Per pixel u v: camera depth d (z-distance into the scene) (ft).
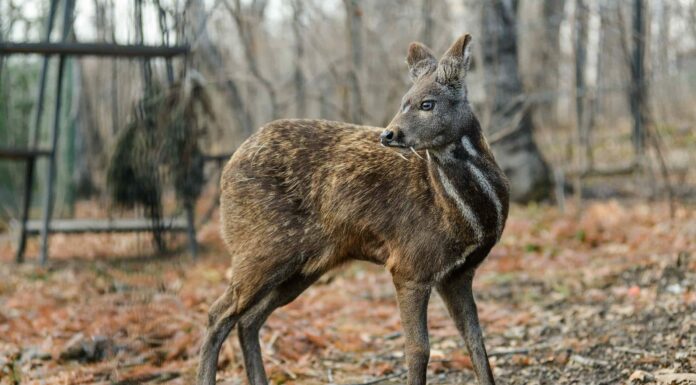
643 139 50.72
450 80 19.45
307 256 20.98
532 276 36.11
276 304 22.11
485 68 55.83
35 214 59.47
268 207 20.99
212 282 35.29
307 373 24.91
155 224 36.24
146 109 36.47
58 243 46.39
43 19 55.98
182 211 41.42
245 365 22.00
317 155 21.07
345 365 25.96
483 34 55.57
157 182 35.35
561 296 32.53
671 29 61.82
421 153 20.12
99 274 36.22
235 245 21.44
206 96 39.75
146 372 24.25
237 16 46.19
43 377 24.32
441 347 27.43
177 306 29.68
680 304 28.68
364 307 32.42
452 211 19.39
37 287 36.60
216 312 21.47
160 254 34.17
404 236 19.93
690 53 63.82
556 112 79.05
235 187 21.40
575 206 51.60
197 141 39.42
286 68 83.30
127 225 40.32
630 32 51.47
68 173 62.85
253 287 21.04
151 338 26.73
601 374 23.62
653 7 56.80
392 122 19.57
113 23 38.34
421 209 19.80
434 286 20.89
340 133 21.47
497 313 30.66
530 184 55.88
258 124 63.05
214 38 61.41
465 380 24.09
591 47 62.49
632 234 41.16
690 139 61.26
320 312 31.40
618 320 28.40
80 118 66.13
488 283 35.55
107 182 38.55
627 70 55.01
